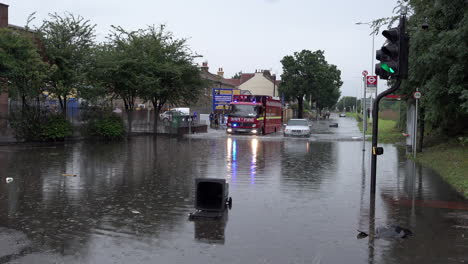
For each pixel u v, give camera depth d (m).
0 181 11.70
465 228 7.34
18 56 20.14
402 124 31.02
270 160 17.38
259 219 7.88
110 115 28.25
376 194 10.34
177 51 33.50
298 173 13.75
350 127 54.31
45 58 22.73
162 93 32.16
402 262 5.69
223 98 52.69
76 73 23.36
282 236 6.82
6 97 27.88
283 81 78.12
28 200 9.38
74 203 9.11
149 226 7.35
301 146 24.91
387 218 8.00
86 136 26.92
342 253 6.03
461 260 5.77
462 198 9.89
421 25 15.32
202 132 41.09
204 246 6.29
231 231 7.08
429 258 5.84
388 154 20.45
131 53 30.06
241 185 11.45
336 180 12.40
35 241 6.46
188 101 35.28
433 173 13.91
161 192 10.41
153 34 33.28
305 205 9.06
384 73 9.52
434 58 15.42
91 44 24.97
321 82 77.44
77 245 6.29
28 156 17.59
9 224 7.41
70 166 14.80
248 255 5.92
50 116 23.84
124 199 9.57
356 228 7.32
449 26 16.33
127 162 16.20
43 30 23.52
